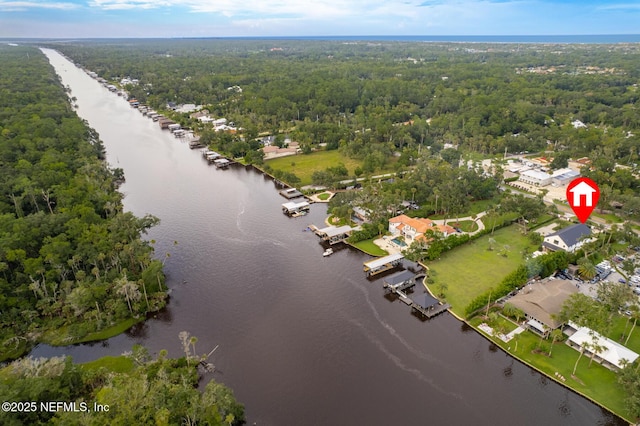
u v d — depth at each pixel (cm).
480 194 17238
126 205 18038
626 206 15275
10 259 10825
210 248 14338
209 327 10525
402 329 10375
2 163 17412
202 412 6794
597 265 12400
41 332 10212
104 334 10288
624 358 8562
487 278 12169
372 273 12731
